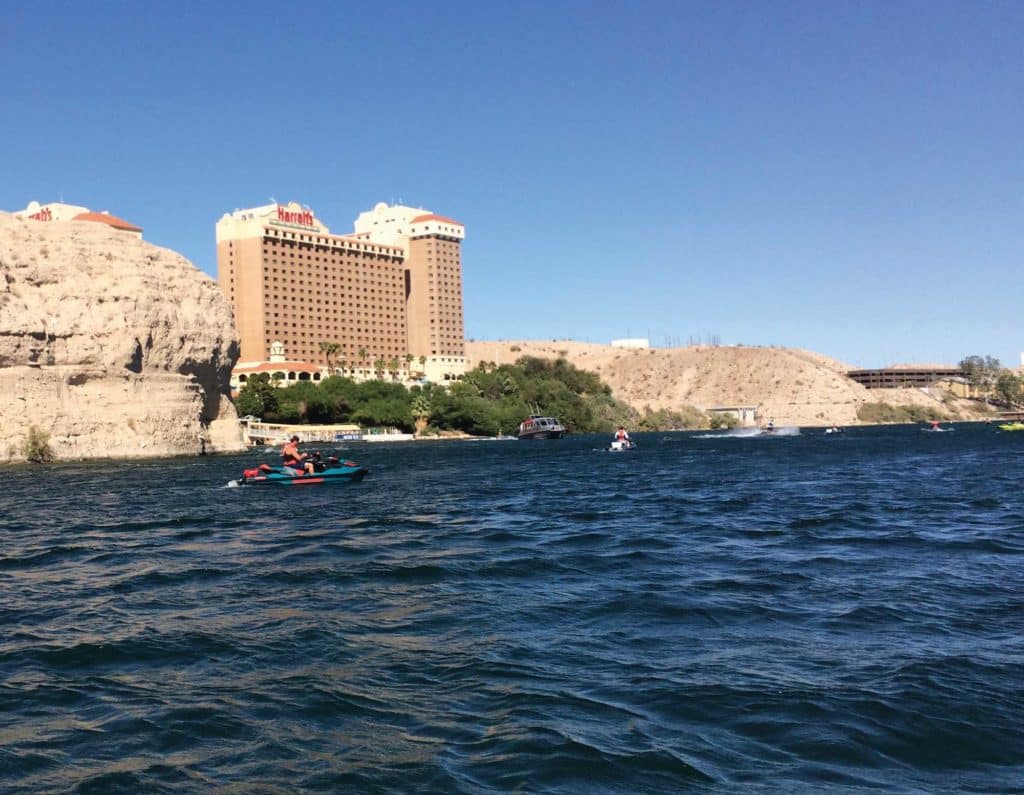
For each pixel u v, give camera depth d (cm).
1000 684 1348
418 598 2105
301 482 5969
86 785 1079
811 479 5853
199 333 12056
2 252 10631
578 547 2914
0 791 1066
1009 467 6731
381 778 1076
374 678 1466
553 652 1591
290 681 1464
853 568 2384
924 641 1603
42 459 9875
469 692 1379
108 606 2133
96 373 10562
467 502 4616
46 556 3027
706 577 2302
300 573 2489
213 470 8062
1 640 1805
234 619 1936
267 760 1143
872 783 1032
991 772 1058
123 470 8319
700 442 14225
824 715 1234
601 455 10162
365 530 3444
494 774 1075
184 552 3006
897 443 12419
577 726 1217
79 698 1412
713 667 1472
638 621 1814
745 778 1049
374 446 14512
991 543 2798
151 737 1233
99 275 11281
